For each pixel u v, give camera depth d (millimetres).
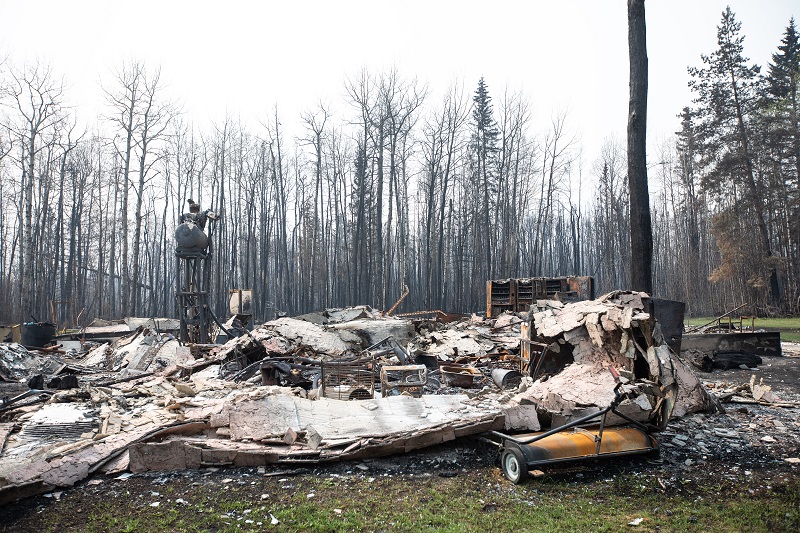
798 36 39656
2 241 44844
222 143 43344
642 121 11695
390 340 14680
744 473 6039
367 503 5184
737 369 14062
